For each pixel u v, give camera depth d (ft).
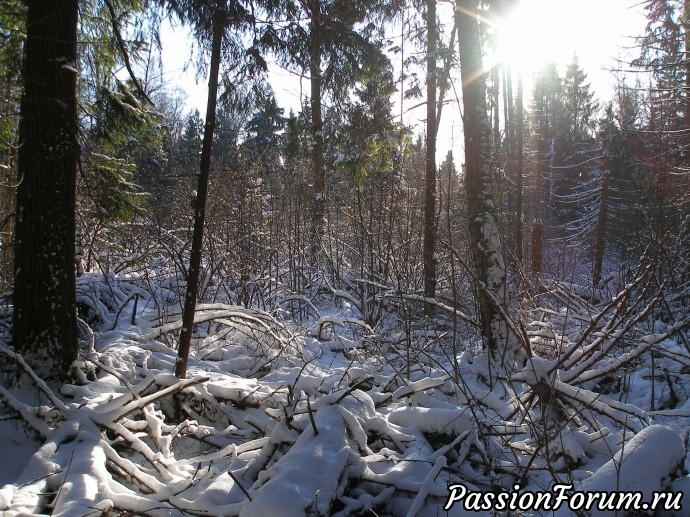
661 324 26.81
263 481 13.15
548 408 16.84
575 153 105.09
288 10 21.36
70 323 18.39
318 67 25.16
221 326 29.27
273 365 25.35
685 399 21.91
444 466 14.73
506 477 15.11
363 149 32.42
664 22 38.14
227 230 38.70
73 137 18.45
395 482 13.64
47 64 17.81
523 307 28.19
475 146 24.45
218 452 15.99
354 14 26.48
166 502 13.10
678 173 36.32
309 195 50.39
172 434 16.92
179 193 45.39
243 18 20.24
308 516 11.51
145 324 26.68
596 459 15.99
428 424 16.25
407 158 38.22
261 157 50.98
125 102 22.25
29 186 17.79
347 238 52.85
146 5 20.30
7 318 23.31
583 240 90.17
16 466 14.74
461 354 26.96
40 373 17.51
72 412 15.44
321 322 31.42
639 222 49.24
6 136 23.12
